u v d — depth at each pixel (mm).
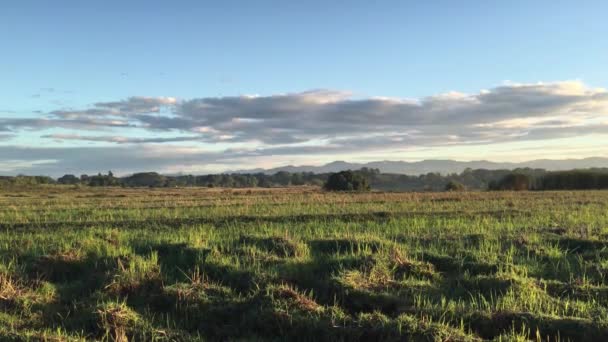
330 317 7586
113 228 16453
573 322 6980
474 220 17812
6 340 7031
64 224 17969
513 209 22812
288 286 8953
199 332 7859
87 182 121500
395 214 20656
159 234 14438
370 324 7285
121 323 7730
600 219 17375
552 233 13773
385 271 9547
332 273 9422
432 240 12531
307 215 20156
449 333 6770
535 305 7758
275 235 12641
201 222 18297
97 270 10328
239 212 22453
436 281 9375
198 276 9555
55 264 10641
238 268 9922
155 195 47000
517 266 9844
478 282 8914
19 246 12336
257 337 7594
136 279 9398
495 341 6672
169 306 8617
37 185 89625
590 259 10875
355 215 20125
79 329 7785
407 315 7469
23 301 8633
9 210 24688
